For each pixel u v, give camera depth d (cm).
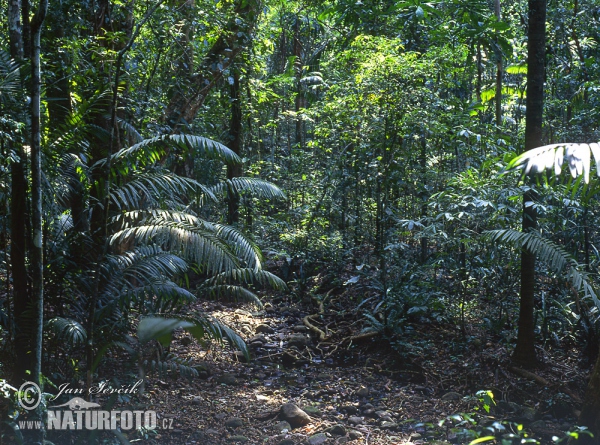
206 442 412
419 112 712
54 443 366
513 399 506
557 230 614
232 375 554
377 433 443
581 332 594
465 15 848
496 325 605
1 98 376
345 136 813
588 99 884
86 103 437
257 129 1296
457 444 420
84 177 469
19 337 405
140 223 432
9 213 436
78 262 448
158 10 669
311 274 861
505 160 592
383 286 666
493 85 1144
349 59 895
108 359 477
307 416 458
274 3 1187
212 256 410
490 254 617
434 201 639
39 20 340
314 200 949
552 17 898
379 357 611
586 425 393
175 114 748
